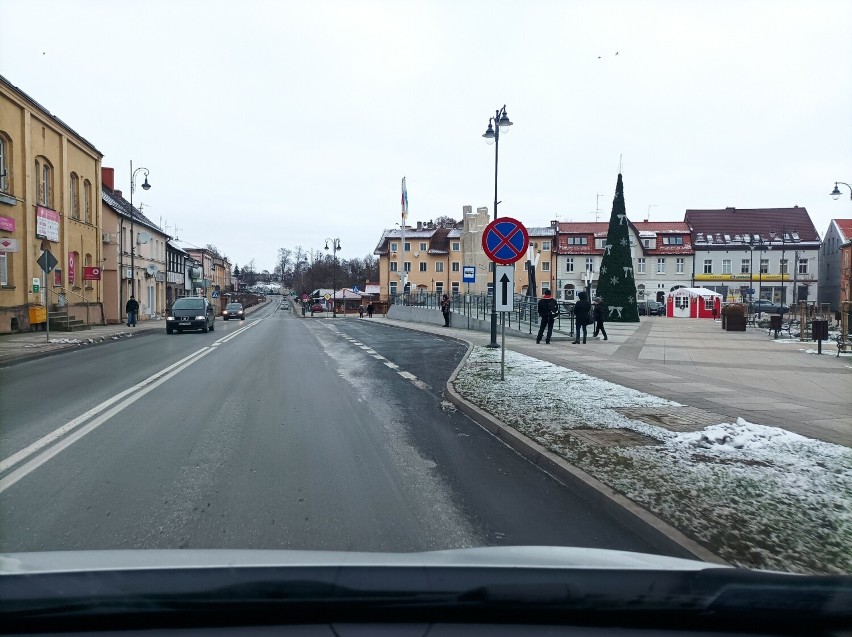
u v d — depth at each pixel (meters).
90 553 2.70
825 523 4.43
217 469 5.96
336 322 46.44
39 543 4.10
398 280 81.56
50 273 28.95
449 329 32.88
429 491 5.40
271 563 2.50
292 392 10.77
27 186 26.28
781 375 12.69
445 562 2.59
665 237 73.62
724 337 25.09
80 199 33.19
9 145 25.12
